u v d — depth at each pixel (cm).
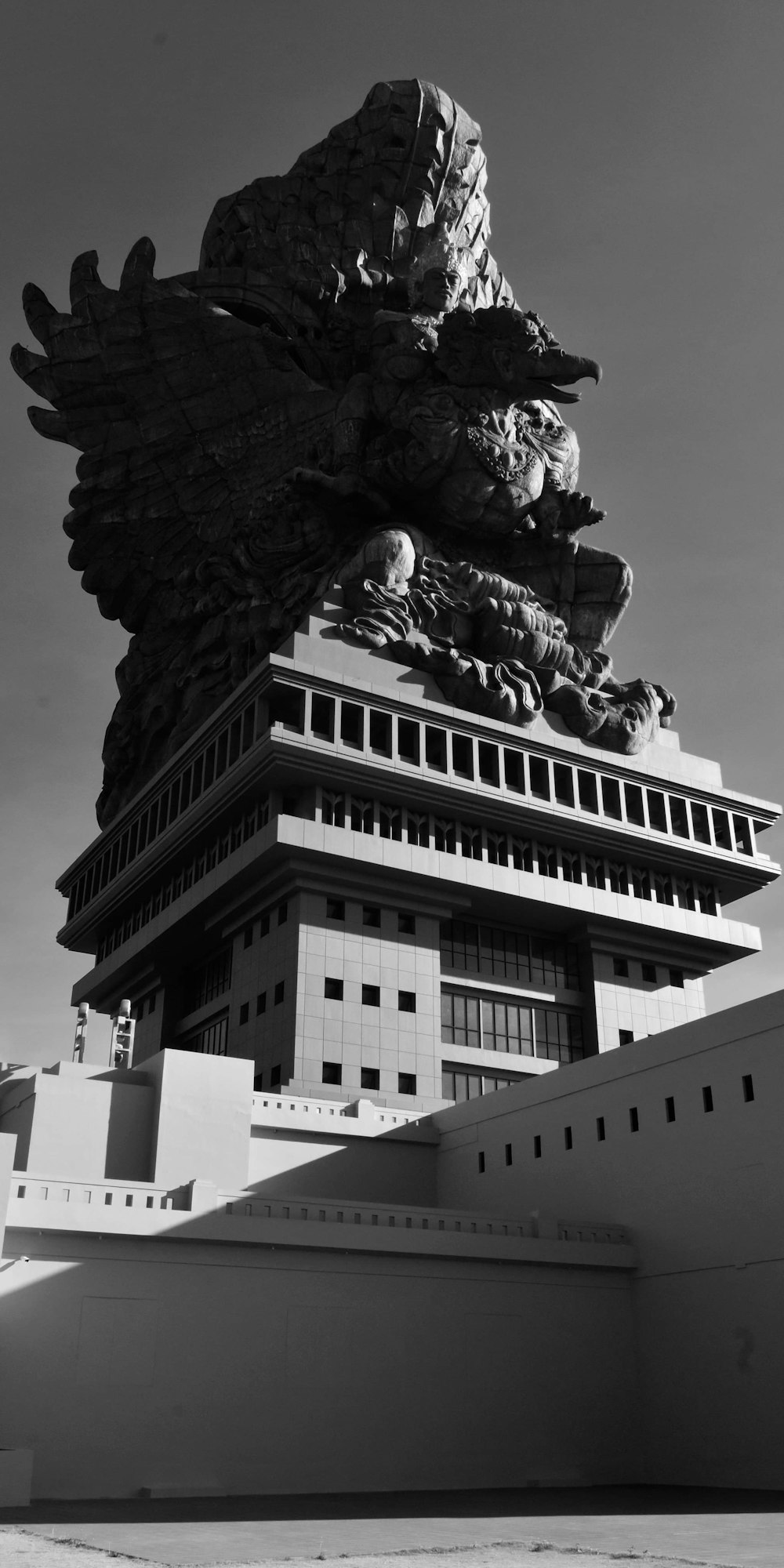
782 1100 4025
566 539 8219
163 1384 3497
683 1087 4444
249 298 8994
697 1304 4153
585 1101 4897
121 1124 4531
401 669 7056
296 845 6228
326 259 9406
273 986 6369
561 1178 4900
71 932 8756
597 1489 3844
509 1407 4028
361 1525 2639
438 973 6619
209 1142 4597
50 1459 3256
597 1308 4344
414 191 9825
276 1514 2883
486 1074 6700
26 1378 3309
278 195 9700
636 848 7394
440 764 6969
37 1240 3488
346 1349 3828
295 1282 3834
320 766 6444
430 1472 3809
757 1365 3869
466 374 7944
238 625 7681
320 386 8706
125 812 8206
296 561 7819
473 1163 5428
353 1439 3719
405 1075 6266
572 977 7288
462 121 10075
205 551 8325
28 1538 2300
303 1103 5484
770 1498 3422
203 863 7212
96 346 8294
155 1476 3375
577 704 7431
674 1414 4131
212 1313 3653
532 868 7119
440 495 7900
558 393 7906
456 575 7700
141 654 8719
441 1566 1953
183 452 8488
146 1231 3612
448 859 6662
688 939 7425
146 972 7819
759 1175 4038
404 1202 5491
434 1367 3959
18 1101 4612
